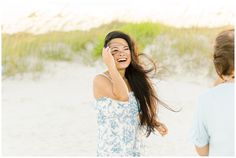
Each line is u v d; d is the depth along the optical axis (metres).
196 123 3.29
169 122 8.91
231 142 3.14
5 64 12.10
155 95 4.54
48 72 12.30
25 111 9.89
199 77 11.70
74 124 9.08
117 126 4.12
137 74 4.43
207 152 3.33
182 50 12.33
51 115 9.65
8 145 7.98
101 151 4.12
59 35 13.47
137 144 4.30
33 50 12.73
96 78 4.23
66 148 7.83
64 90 11.27
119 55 4.29
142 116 4.40
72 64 12.80
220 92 3.19
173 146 7.76
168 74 11.48
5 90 11.10
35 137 8.31
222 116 3.16
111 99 4.13
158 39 13.01
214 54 3.21
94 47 13.07
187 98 10.30
